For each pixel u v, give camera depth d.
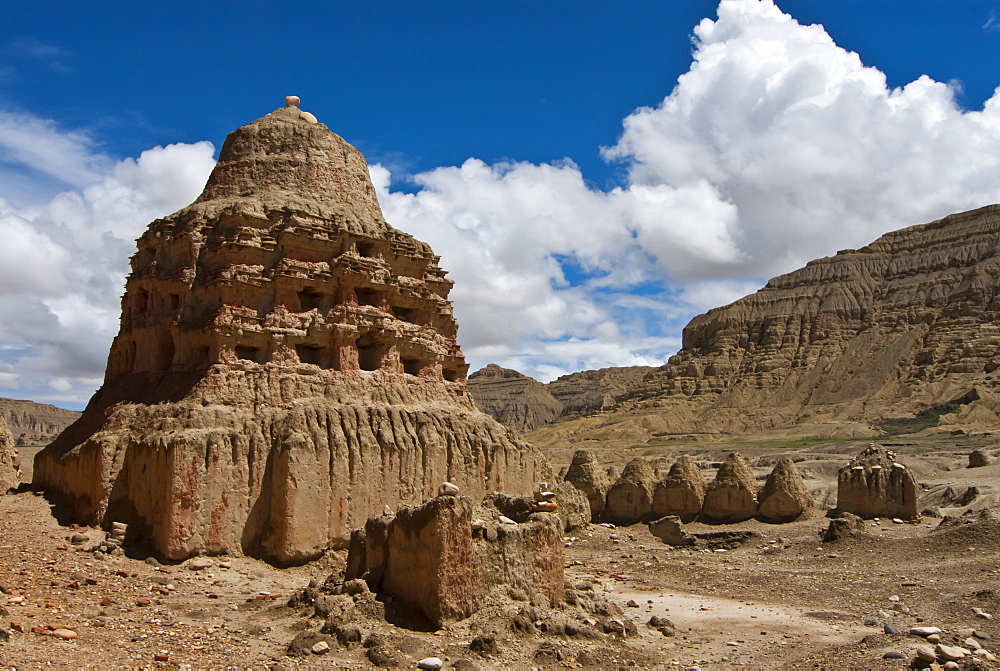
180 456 30.20
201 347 34.56
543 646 21.17
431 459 36.16
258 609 24.53
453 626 21.84
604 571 35.22
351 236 37.66
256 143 39.12
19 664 17.23
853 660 20.84
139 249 38.75
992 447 106.88
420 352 39.94
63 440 37.72
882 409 188.62
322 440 32.72
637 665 20.84
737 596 30.00
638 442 192.50
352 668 19.20
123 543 30.53
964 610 26.05
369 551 24.88
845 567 34.66
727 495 46.97
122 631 20.91
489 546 23.17
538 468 43.12
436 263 42.91
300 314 35.53
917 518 43.75
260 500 32.06
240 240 34.84
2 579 24.77
